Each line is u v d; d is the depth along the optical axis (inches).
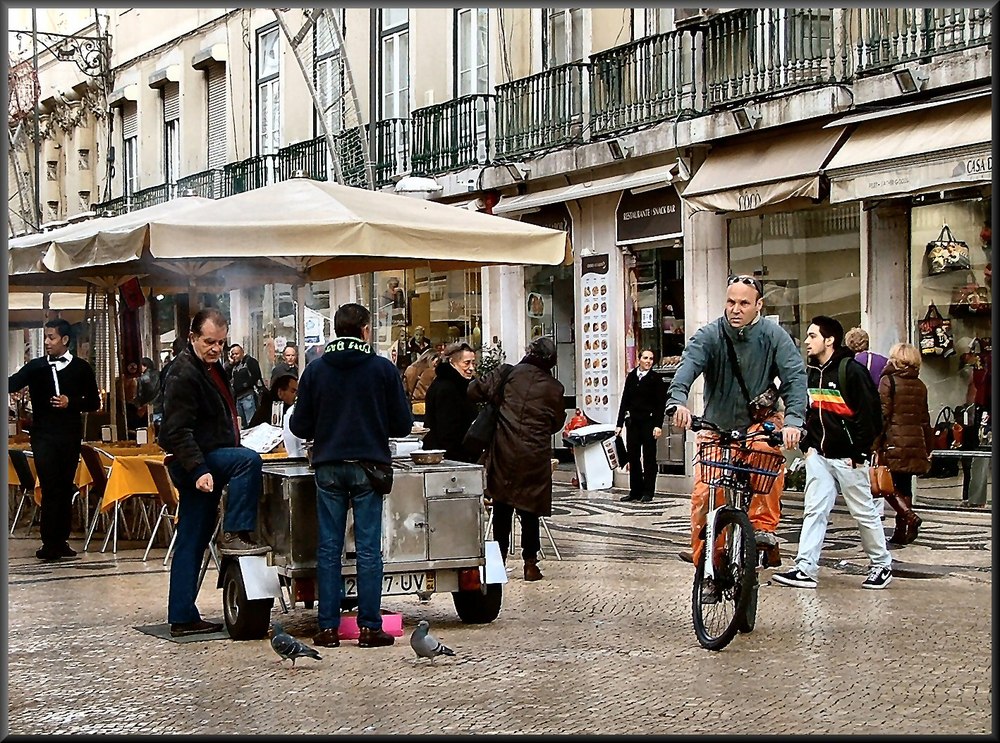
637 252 928.9
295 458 424.2
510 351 1059.9
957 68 678.5
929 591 455.5
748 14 812.6
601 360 954.7
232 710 312.7
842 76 756.0
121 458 592.7
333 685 335.0
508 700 315.3
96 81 1738.4
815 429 463.8
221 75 1483.8
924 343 737.0
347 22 1251.2
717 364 392.5
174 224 479.5
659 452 877.8
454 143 1088.8
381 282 1212.5
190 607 407.2
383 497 394.3
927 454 566.9
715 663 350.3
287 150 1314.0
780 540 591.2
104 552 611.8
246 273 646.5
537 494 493.0
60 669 362.3
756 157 797.9
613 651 368.5
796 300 812.0
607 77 922.7
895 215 748.0
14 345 1879.9
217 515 415.8
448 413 522.6
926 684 323.9
